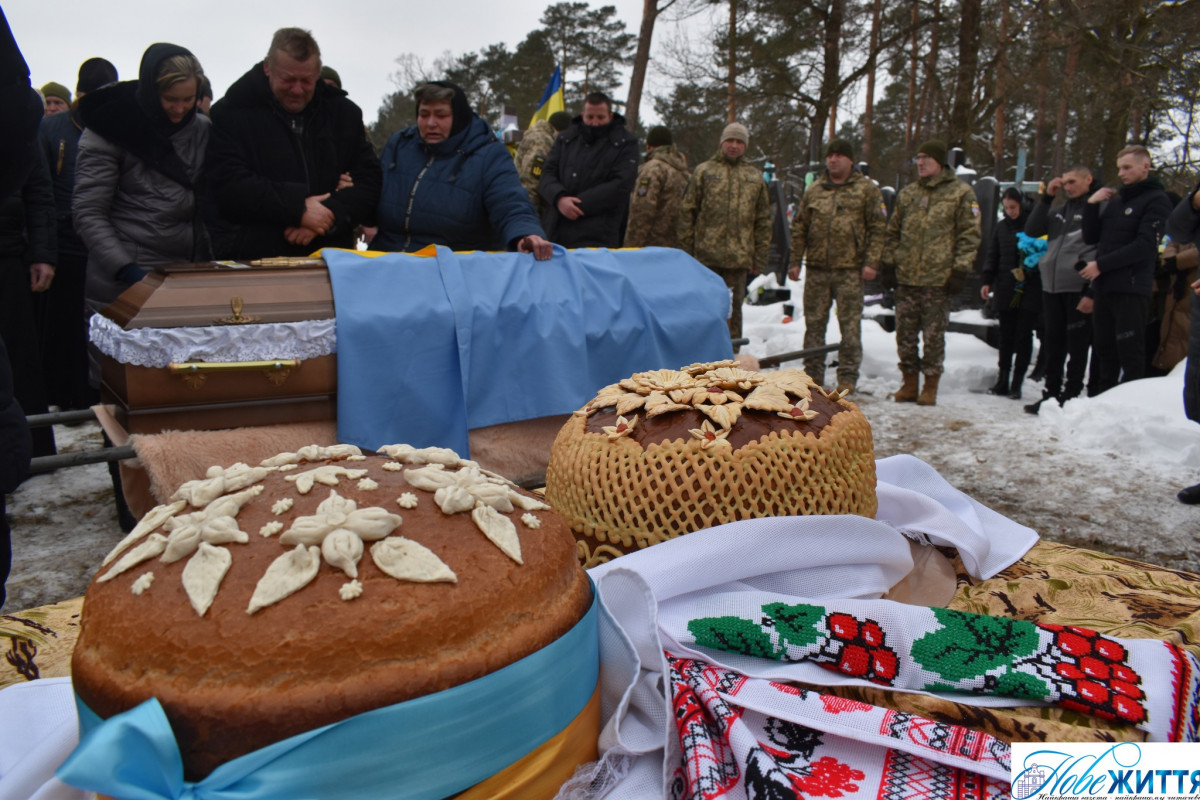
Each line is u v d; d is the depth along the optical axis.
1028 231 5.64
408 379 1.85
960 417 5.10
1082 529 3.15
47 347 3.91
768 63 19.11
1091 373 5.43
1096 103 17.05
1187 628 1.11
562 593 0.75
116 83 2.79
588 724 0.79
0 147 1.29
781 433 1.06
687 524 1.04
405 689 0.61
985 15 17.39
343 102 2.87
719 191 5.47
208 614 0.62
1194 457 3.96
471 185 2.79
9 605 2.35
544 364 2.07
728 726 0.81
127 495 1.95
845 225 5.40
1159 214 4.73
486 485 0.79
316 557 0.65
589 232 4.64
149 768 0.56
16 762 0.75
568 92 28.94
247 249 2.69
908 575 1.29
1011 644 0.95
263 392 1.72
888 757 0.85
